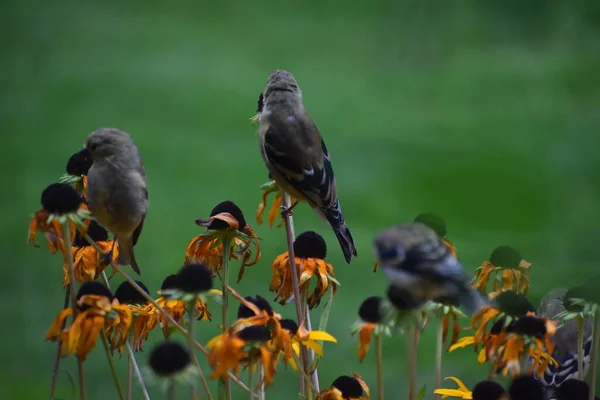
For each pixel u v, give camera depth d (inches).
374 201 721.6
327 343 436.8
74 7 1541.6
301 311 192.2
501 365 169.8
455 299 158.7
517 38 1282.0
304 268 196.5
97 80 1160.8
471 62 1214.9
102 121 992.2
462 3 1366.9
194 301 162.6
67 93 1105.4
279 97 265.0
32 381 394.9
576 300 173.0
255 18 1493.6
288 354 157.5
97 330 157.3
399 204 714.2
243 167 818.8
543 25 1311.5
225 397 173.0
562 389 179.6
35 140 912.3
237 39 1380.4
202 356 397.7
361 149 878.4
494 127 964.0
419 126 977.5
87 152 190.5
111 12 1536.7
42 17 1483.8
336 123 988.6
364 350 165.8
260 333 155.4
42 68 1230.9
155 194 732.0
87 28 1432.1
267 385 153.9
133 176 191.5
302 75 1188.5
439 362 167.9
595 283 173.0
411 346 154.4
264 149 262.4
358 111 1034.7
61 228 167.3
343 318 469.7
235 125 973.2
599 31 1280.8
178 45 1343.5
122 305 164.2
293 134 260.8
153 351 150.2
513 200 727.1
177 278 164.7
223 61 1252.5
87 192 191.9
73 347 155.8
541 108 1031.0
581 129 941.2
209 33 1413.6
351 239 265.4
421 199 730.8
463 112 1025.5
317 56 1280.8
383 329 165.2
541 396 164.2
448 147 890.1
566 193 746.2
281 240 608.4
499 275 193.6
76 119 999.0
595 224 655.1
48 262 570.6
